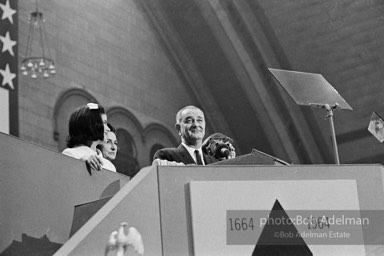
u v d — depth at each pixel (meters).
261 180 4.59
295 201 4.57
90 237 4.24
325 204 4.60
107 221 4.31
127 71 17.44
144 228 4.37
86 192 7.04
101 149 8.43
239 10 18.59
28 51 15.84
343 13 18.91
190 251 4.40
